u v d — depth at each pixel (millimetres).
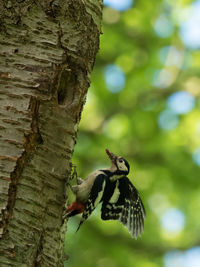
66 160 7371
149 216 15656
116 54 17328
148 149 16312
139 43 17391
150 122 16734
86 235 14859
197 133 16500
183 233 15984
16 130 6879
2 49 7172
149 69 17156
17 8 7324
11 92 7012
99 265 14695
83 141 16328
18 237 6566
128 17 17328
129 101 17109
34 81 7125
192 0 16891
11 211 6582
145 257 15398
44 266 6820
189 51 17469
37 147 7031
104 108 17031
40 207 6902
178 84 17453
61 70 7371
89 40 7828
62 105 7551
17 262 6465
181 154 16312
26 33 7297
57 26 7488
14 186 6688
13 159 6742
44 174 7031
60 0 7516
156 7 17188
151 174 16078
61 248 7371
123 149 16312
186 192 16047
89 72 7930
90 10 7902
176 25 17094
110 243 15133
